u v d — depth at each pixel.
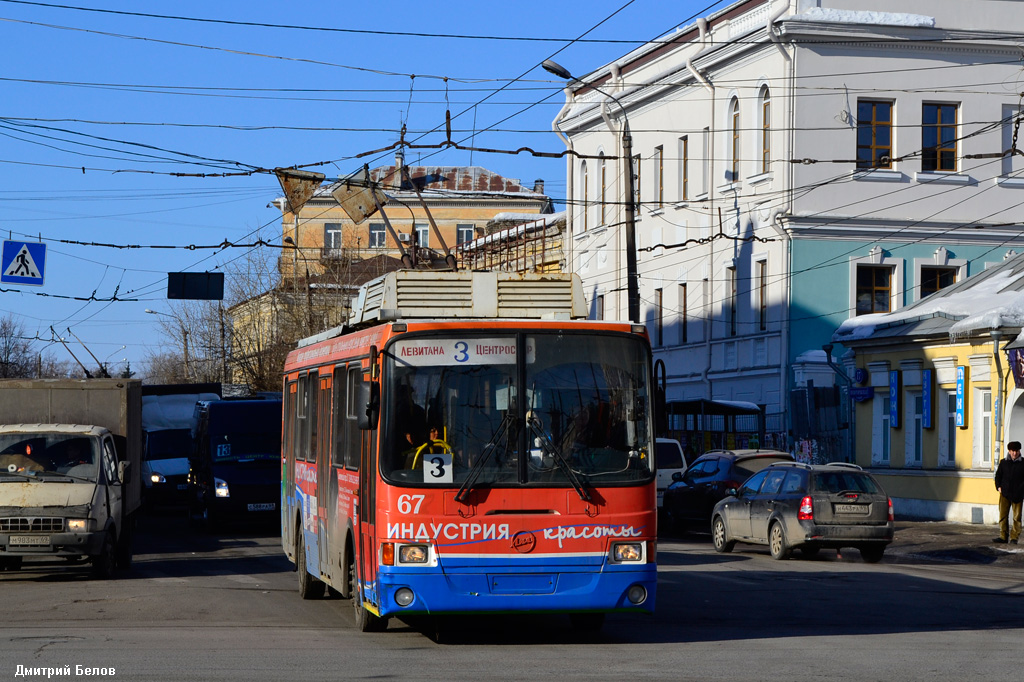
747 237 40.38
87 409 19.75
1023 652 10.61
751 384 40.19
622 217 48.88
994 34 39.06
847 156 38.47
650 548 10.73
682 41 44.69
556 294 11.76
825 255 38.44
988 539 24.33
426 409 10.68
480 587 10.45
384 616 10.67
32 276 30.53
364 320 12.48
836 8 38.28
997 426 27.08
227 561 20.75
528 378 10.82
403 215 81.69
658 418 11.02
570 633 11.98
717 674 9.29
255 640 11.38
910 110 38.75
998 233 39.38
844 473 20.89
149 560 21.00
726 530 22.81
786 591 16.02
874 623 12.89
